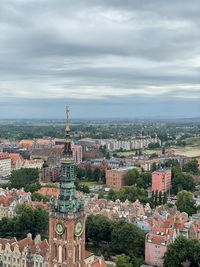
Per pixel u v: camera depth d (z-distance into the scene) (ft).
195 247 599.98
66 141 391.86
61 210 390.63
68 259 387.14
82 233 404.36
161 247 650.43
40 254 595.06
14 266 617.62
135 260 647.15
